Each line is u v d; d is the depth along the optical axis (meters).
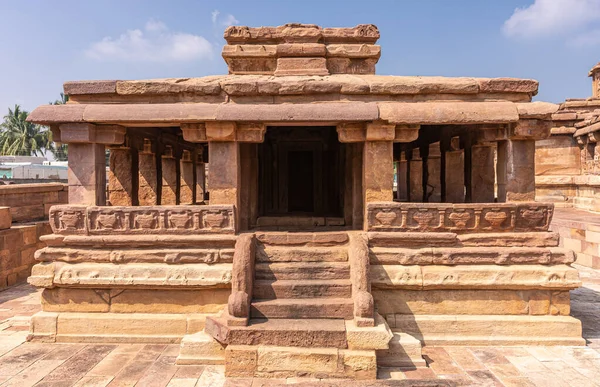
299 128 11.02
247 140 6.36
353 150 7.15
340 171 9.33
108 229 6.17
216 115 6.03
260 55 7.36
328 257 6.07
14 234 9.83
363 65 7.62
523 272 5.88
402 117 6.00
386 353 5.21
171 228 6.18
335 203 10.82
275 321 5.22
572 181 14.84
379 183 6.31
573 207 14.88
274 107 6.08
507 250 5.97
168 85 6.26
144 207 6.15
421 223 6.12
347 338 4.91
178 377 4.85
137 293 6.10
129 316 6.01
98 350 5.65
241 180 7.44
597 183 13.19
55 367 5.12
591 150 14.22
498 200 6.84
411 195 13.30
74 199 6.38
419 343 5.22
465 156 8.54
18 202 11.09
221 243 6.11
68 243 6.15
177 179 11.00
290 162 11.44
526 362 5.23
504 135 6.48
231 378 4.82
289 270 5.84
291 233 6.34
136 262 6.09
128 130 8.20
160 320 5.94
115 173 8.43
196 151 12.72
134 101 6.38
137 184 8.78
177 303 6.07
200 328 5.89
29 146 49.75
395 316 5.91
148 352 5.59
